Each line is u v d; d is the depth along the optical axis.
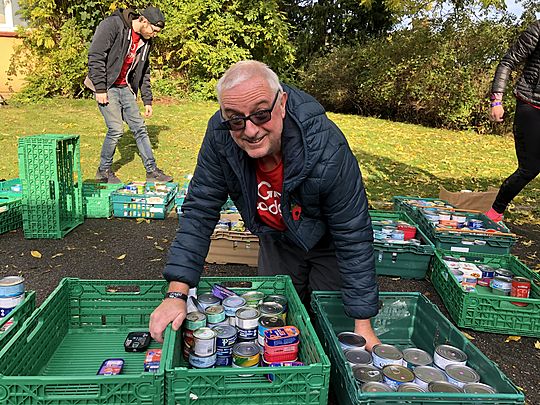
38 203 4.14
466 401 1.75
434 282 3.58
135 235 4.39
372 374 2.02
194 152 7.73
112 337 2.49
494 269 3.52
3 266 3.62
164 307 2.08
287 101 2.05
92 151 7.37
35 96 11.67
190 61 13.14
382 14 17.97
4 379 1.63
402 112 13.62
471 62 12.23
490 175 7.65
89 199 4.85
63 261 3.76
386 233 3.92
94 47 5.17
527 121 4.00
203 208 2.34
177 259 2.21
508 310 2.88
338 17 18.09
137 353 2.36
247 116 1.84
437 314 2.53
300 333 2.18
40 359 2.17
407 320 2.78
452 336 2.38
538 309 2.87
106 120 5.42
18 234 4.33
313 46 18.14
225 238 3.74
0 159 6.70
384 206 5.57
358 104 14.88
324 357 1.77
